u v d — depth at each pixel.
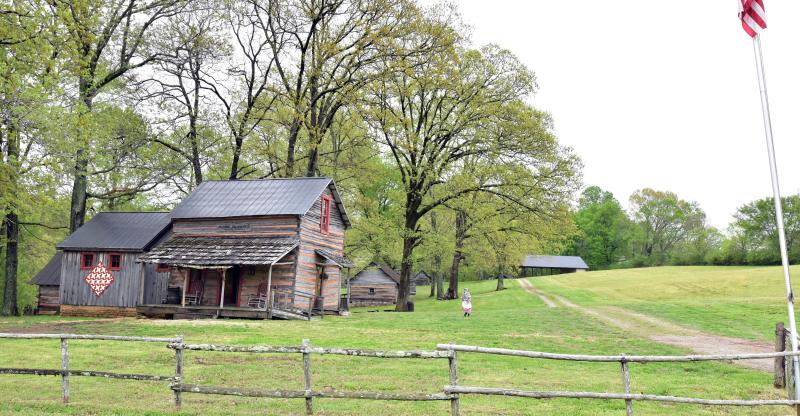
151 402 12.67
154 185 44.12
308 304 34.09
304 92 41.06
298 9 40.31
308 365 11.49
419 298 80.38
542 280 92.12
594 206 133.50
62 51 25.94
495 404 13.11
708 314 34.03
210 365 17.19
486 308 55.06
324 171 51.91
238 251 31.94
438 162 43.75
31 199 25.05
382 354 11.08
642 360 11.19
